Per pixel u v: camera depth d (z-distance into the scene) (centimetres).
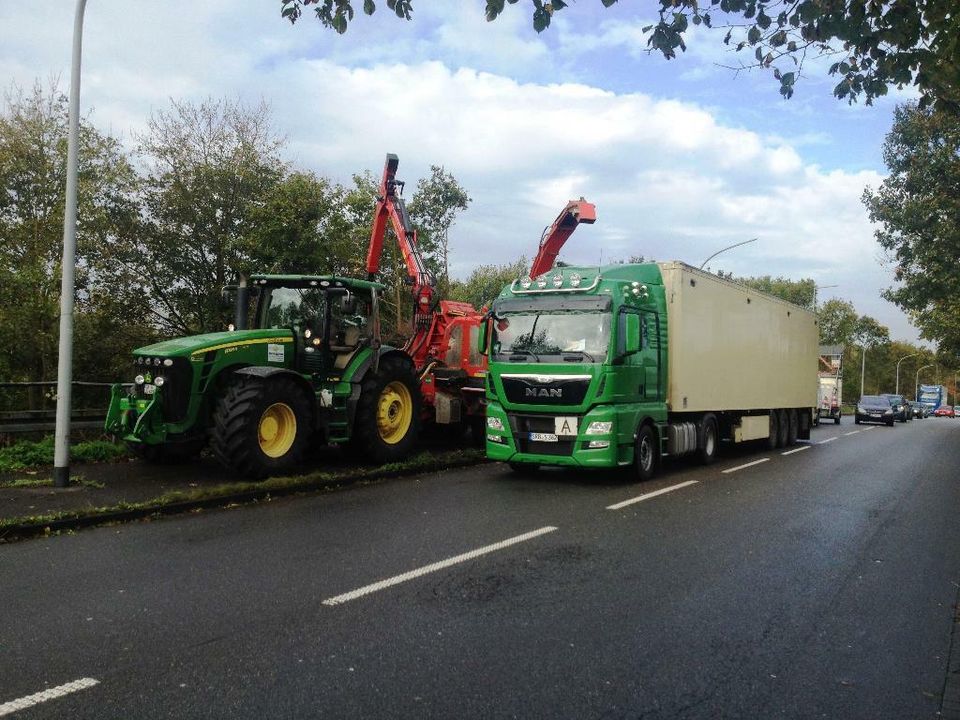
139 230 1905
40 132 1733
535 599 557
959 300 2633
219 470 1117
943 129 1931
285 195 1922
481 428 1605
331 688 398
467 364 1602
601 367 1095
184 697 385
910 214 2188
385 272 2395
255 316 1222
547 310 1161
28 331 1645
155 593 560
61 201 1717
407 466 1205
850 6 589
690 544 746
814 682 419
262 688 397
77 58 964
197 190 1933
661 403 1251
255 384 1025
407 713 371
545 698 391
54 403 1717
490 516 867
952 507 1012
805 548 742
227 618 506
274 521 826
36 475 1038
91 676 411
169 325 1988
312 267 1969
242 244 1875
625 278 1222
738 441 1591
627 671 428
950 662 450
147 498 884
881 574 652
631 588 590
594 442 1095
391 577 608
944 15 591
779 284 7025
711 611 539
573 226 1480
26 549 695
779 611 543
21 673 414
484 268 3600
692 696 397
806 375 2070
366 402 1198
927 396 7769
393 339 1578
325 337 1164
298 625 494
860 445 2086
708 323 1405
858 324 8675
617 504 959
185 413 1023
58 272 1659
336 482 1066
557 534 779
